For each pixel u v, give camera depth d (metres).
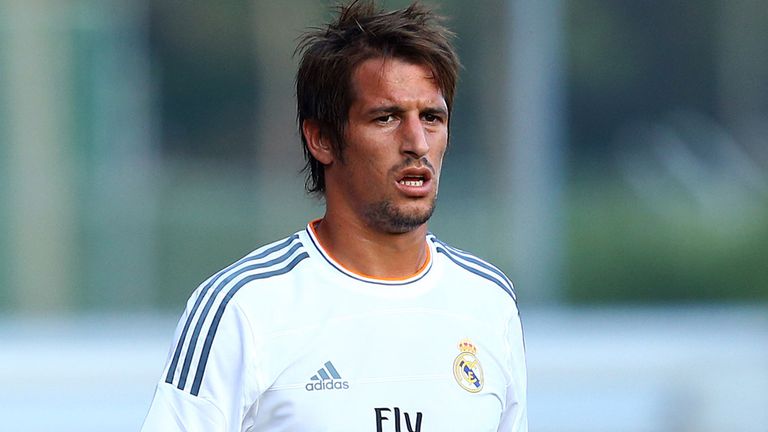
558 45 33.16
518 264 32.91
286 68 33.06
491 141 32.88
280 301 8.26
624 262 33.12
